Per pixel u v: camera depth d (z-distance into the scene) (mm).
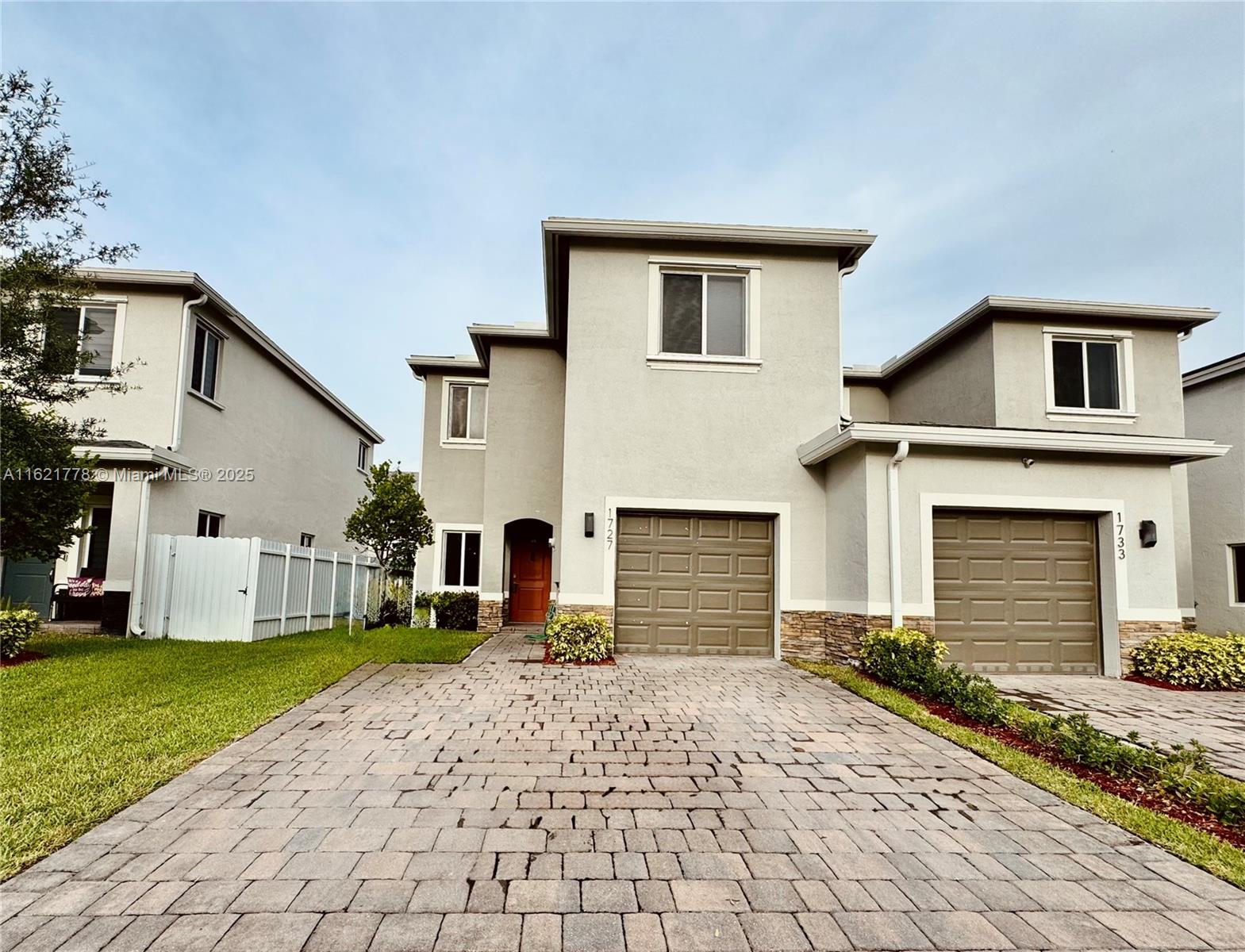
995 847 3729
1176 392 12516
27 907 2930
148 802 4102
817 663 9609
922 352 14188
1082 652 9383
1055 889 3285
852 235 10500
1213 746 5902
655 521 10328
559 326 12969
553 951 2693
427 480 15672
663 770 4902
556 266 11086
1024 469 9320
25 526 8289
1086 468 9430
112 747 5035
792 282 10727
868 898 3158
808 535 10234
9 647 8227
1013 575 9383
